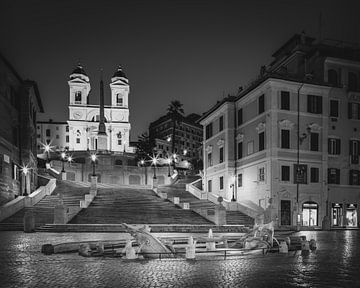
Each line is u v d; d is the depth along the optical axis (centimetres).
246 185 5066
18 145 4981
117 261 1521
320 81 4856
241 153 5297
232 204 4334
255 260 1600
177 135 15888
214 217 3591
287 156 4547
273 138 4516
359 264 1473
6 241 2188
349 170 4872
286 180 4516
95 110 14538
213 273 1253
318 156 4688
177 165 10431
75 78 14512
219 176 5725
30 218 2903
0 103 4134
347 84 4984
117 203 4216
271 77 4541
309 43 5525
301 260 1597
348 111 4975
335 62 4944
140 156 10962
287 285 1062
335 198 4741
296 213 4469
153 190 5603
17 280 1106
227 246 2012
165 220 3594
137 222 3481
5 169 4253
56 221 3114
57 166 7775
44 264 1409
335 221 4703
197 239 1948
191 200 4994
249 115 5125
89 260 1532
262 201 4631
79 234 2716
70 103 14400
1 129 4175
